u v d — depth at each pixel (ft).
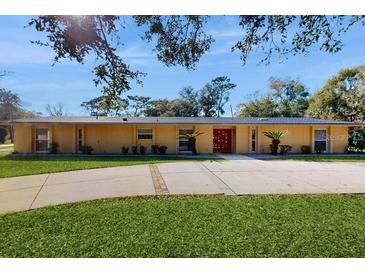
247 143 65.05
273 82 132.05
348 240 13.83
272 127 65.26
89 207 19.67
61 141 61.67
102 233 14.80
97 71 13.11
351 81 92.94
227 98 140.56
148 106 130.11
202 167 39.47
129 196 22.95
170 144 63.72
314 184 27.89
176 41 13.89
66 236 14.44
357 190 25.21
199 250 12.78
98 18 11.76
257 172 35.14
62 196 23.03
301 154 62.34
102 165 41.11
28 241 13.88
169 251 12.69
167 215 17.78
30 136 60.85
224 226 15.75
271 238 14.06
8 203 20.90
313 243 13.48
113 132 63.10
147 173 34.24
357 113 88.79
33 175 32.68
